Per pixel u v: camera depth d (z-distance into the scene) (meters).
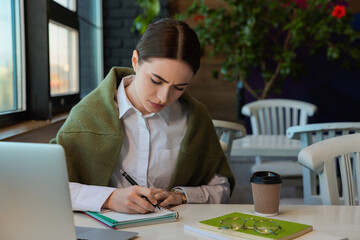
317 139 2.45
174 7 4.33
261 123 3.52
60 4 2.88
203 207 1.34
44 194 0.87
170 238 1.07
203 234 1.10
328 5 4.33
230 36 4.12
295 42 4.12
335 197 1.46
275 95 4.46
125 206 1.21
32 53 2.34
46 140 2.20
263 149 2.65
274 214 1.24
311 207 1.33
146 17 4.00
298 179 2.96
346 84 4.40
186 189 1.44
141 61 1.28
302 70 4.25
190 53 1.24
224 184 1.58
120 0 4.02
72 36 3.24
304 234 1.07
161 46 1.23
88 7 3.66
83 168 1.44
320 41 4.24
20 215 0.89
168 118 1.50
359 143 1.52
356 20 4.35
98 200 1.24
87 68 3.63
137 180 1.48
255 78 4.44
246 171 4.32
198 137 1.52
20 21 2.29
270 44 4.38
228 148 2.46
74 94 3.22
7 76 2.19
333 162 1.47
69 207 0.88
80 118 1.43
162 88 1.27
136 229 1.14
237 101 4.42
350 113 4.43
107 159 1.42
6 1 2.15
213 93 4.41
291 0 4.24
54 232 0.89
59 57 2.96
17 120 2.22
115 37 4.05
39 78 2.35
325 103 4.43
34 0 2.32
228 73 4.23
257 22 4.12
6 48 2.17
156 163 1.49
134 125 1.47
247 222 1.13
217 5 4.34
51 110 2.50
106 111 1.44
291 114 4.43
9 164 0.88
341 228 1.14
